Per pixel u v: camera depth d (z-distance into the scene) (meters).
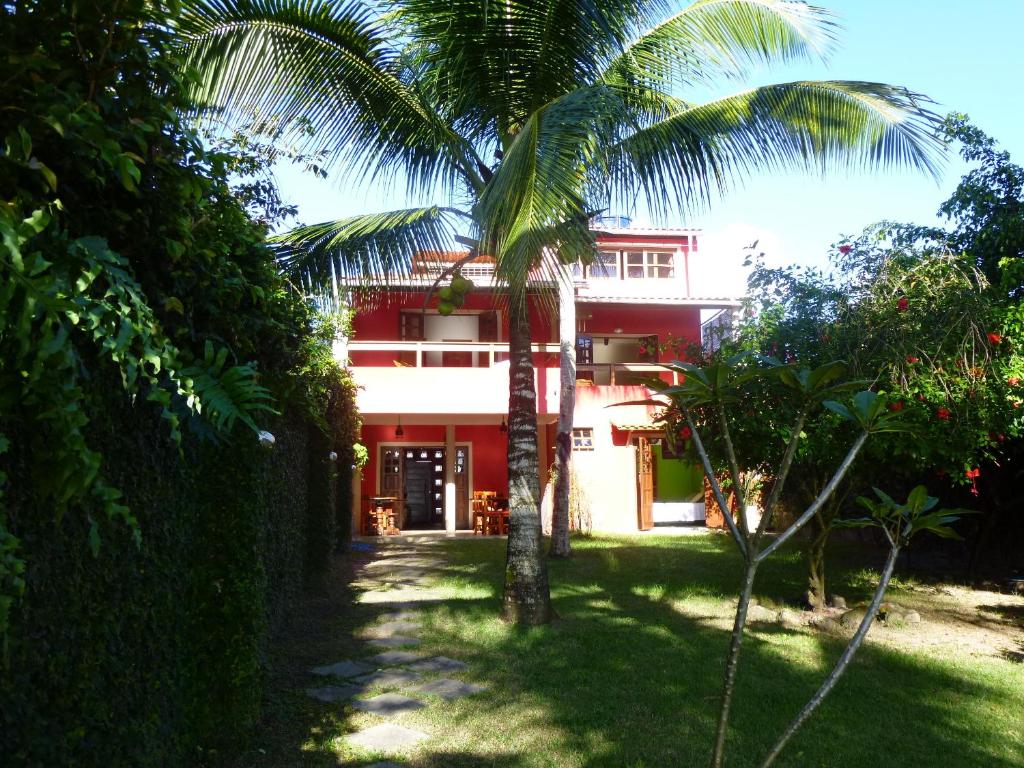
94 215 2.40
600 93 5.75
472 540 15.84
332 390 9.99
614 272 19.38
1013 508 10.97
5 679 2.06
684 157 6.82
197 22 5.84
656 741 4.28
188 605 3.77
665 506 19.59
